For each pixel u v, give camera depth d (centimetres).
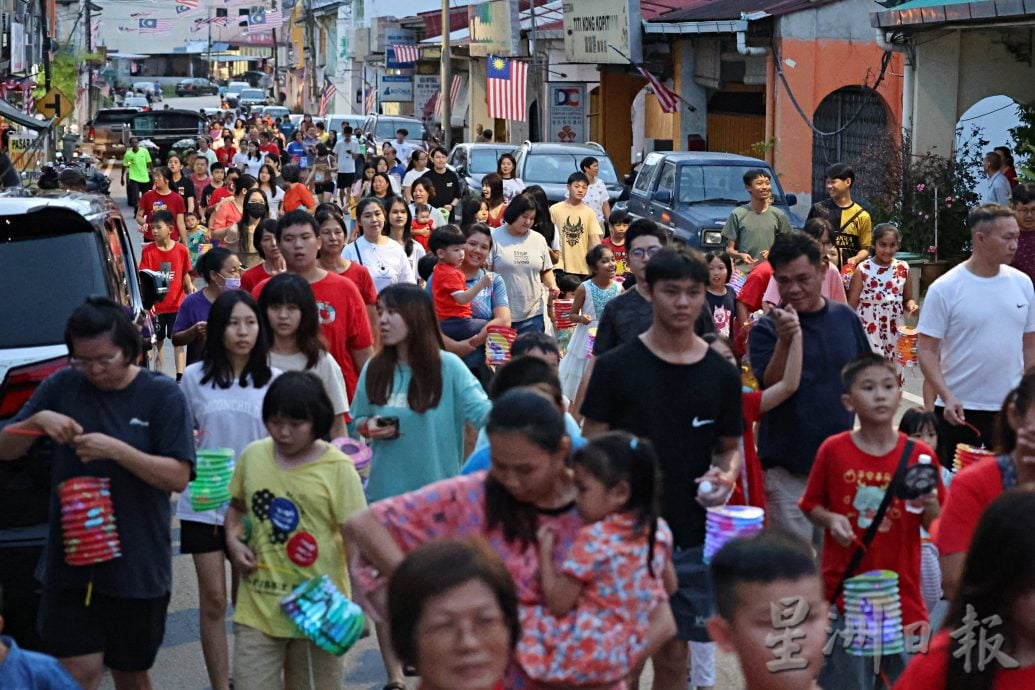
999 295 1972
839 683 1375
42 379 1727
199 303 2422
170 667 1816
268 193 5397
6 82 7181
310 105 19525
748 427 1564
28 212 1859
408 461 1620
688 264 1406
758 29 6488
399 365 1625
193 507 1530
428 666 803
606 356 1451
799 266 1683
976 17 4341
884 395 1410
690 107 7538
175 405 1423
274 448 1465
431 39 11388
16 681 973
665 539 1145
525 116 8338
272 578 1446
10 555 1666
